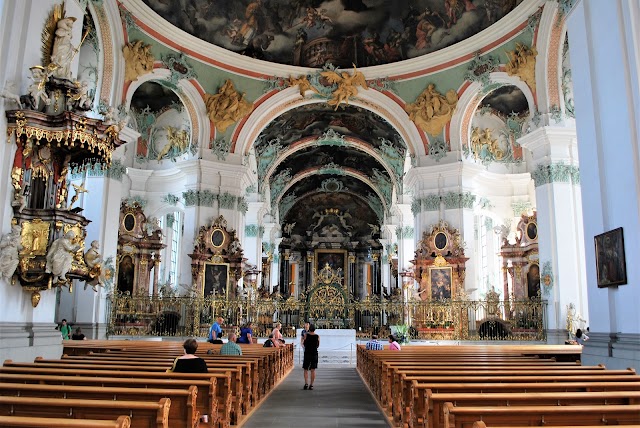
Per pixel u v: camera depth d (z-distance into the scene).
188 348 8.20
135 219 26.05
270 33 26.94
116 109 20.77
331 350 23.03
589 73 11.60
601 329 11.00
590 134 11.51
